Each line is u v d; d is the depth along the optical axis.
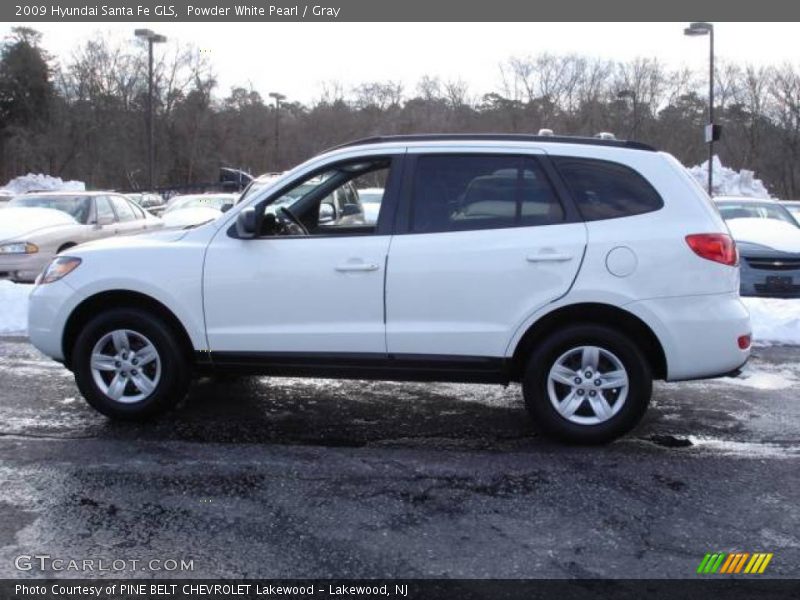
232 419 5.41
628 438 5.07
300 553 3.46
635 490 4.20
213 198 19.72
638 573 3.32
